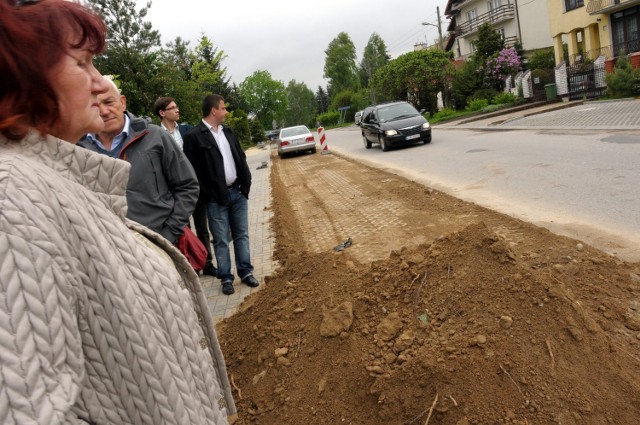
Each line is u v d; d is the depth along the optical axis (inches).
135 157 152.0
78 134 51.2
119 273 45.1
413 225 276.7
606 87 992.9
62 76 46.5
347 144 1095.0
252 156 1248.8
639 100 834.2
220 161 214.1
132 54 591.2
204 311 67.9
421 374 109.9
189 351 51.8
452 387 105.6
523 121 852.0
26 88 43.4
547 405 99.8
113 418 45.7
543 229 215.9
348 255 241.0
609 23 1170.6
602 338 113.0
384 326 130.2
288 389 127.5
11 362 34.4
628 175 323.0
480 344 111.7
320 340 134.6
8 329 34.9
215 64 927.7
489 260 134.2
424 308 131.9
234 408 73.4
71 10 48.3
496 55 1428.4
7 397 33.8
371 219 309.7
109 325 44.3
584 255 170.7
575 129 617.6
